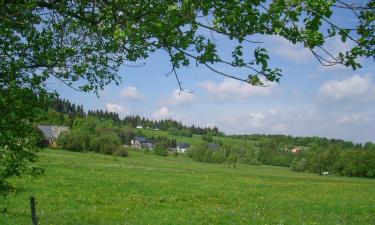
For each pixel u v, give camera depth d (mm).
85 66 9273
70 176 38594
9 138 7871
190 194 34406
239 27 5559
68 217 21141
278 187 48688
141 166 69562
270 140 188750
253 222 23578
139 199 29719
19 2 7531
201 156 135625
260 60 5574
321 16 5465
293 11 5504
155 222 21547
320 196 41281
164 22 5359
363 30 5613
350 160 120000
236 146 155375
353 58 5715
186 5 5332
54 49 8875
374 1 5430
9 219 18406
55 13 8328
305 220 25812
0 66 8039
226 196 35375
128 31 5301
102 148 107125
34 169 9289
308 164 127250
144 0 5762
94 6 6957
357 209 32094
